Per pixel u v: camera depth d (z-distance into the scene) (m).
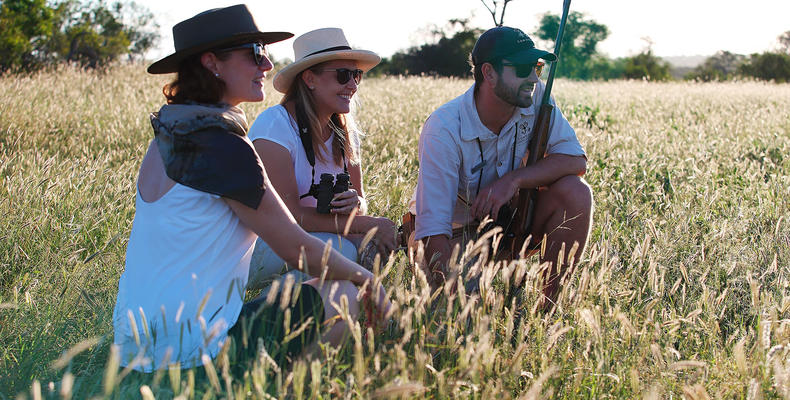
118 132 8.12
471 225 3.79
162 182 2.43
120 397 2.30
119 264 3.62
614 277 3.45
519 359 2.31
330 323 2.56
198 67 2.58
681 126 10.20
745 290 3.44
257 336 2.52
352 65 3.53
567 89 20.77
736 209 4.72
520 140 3.61
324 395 2.32
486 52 3.32
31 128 8.09
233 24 2.58
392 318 2.86
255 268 3.39
